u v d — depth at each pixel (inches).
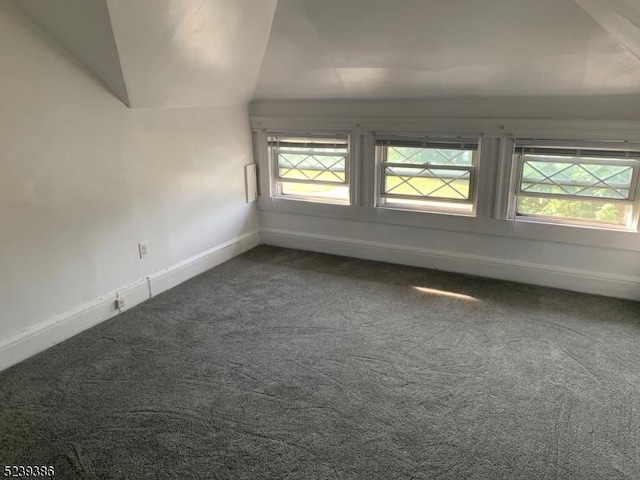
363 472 68.4
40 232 98.6
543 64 108.3
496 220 132.9
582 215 125.3
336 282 137.6
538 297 124.8
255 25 118.4
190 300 126.6
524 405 82.2
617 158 115.3
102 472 68.9
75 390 87.9
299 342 104.4
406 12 103.8
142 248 124.6
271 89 149.1
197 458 71.4
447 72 119.3
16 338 96.2
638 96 108.6
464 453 71.7
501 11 96.9
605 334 105.0
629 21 80.0
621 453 71.1
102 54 97.7
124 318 116.5
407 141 138.8
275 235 171.5
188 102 131.2
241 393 86.7
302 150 158.1
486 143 128.0
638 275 120.1
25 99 92.1
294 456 71.6
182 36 105.0
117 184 115.0
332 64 129.0
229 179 154.3
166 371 93.9
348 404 83.3
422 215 142.9
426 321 112.8
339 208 155.8
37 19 91.3
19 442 74.7
